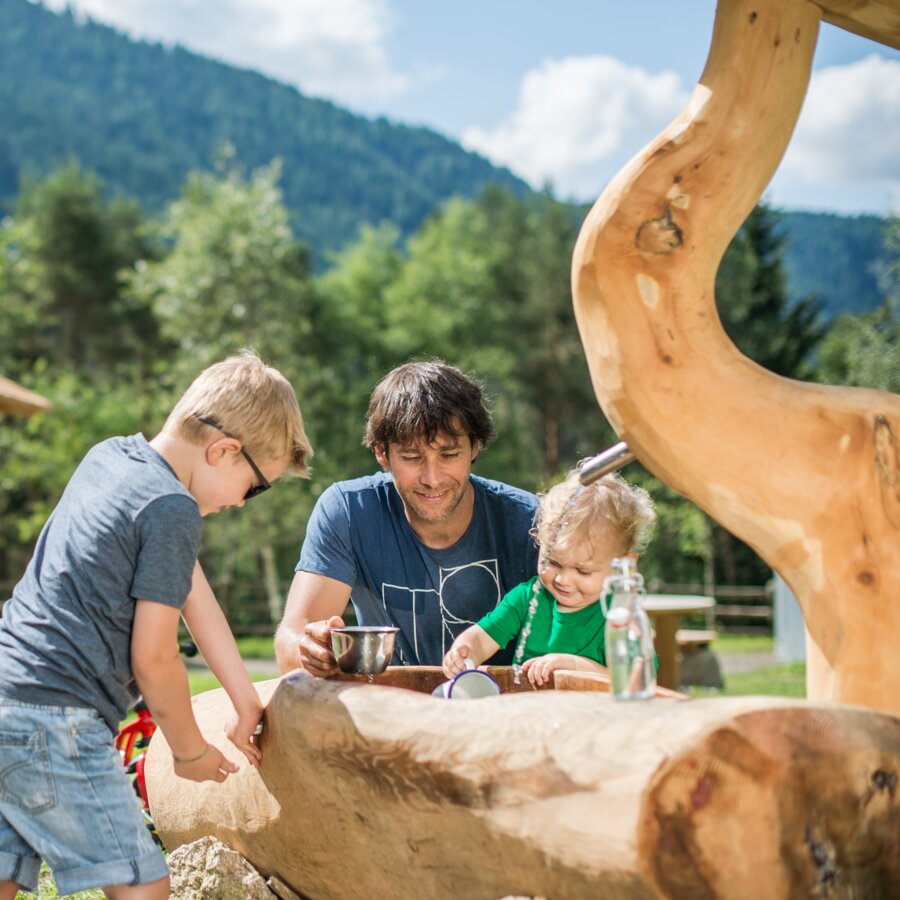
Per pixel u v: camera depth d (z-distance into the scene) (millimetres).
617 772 1737
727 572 27422
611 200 2205
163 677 2439
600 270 2191
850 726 1789
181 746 2547
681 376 2164
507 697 2062
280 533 27000
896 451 2133
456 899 2092
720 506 2184
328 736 2277
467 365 34625
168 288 28984
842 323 33750
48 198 44625
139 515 2418
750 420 2150
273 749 2537
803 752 1738
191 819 3000
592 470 2377
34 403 12383
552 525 2973
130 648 2445
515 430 34562
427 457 2988
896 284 22328
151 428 29219
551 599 3064
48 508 26281
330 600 3225
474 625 3113
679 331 2178
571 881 1813
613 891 1748
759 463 2139
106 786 2414
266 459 2648
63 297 43500
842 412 2148
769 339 29438
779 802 1721
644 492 3084
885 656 2111
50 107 170000
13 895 2422
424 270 38438
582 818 1766
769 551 2188
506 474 34094
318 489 27734
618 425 2240
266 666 14570
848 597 2123
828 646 2145
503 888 1971
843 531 2127
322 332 36750
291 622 3158
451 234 41188
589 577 2947
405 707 2158
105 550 2406
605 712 1856
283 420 2650
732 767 1704
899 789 1816
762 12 2191
